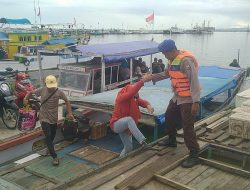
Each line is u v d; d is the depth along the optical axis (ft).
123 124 19.90
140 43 48.11
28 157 23.63
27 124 26.55
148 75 19.13
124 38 295.69
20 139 24.06
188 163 16.63
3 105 28.17
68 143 26.21
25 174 21.02
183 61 16.16
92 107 26.61
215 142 19.99
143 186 14.76
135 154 18.20
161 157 17.76
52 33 94.68
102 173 15.92
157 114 23.22
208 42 262.67
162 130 27.99
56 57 64.49
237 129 20.40
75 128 25.80
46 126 21.61
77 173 21.02
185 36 391.24
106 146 25.85
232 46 212.02
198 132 21.39
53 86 21.18
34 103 27.40
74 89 37.17
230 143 19.61
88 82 36.37
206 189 14.61
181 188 14.35
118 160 17.03
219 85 34.91
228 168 16.10
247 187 14.79
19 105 30.99
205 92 31.68
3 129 28.04
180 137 20.68
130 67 41.93
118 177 15.57
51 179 20.12
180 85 16.49
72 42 76.23
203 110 36.60
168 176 15.76
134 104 20.39
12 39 78.74
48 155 23.80
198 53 151.33
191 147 16.76
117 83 40.06
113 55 36.50
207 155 19.43
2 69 64.18
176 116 18.15
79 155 23.81
